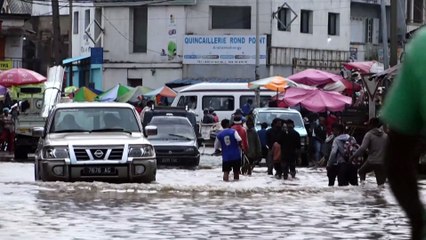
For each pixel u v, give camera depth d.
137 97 89.94
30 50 139.25
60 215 27.72
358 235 24.23
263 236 23.72
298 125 68.62
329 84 78.75
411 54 7.05
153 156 38.72
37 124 68.50
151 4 109.69
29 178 44.84
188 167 60.03
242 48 106.25
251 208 30.78
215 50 106.88
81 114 40.44
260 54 105.75
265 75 105.94
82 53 123.06
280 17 107.88
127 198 33.16
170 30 108.69
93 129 40.03
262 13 106.50
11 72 74.62
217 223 26.36
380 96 67.88
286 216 28.48
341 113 69.81
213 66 107.25
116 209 29.58
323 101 74.00
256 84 78.38
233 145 47.78
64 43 133.62
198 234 23.94
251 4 106.31
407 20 120.19
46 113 72.38
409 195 7.24
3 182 39.25
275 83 77.62
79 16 124.31
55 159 37.84
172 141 60.56
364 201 33.81
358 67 80.88
